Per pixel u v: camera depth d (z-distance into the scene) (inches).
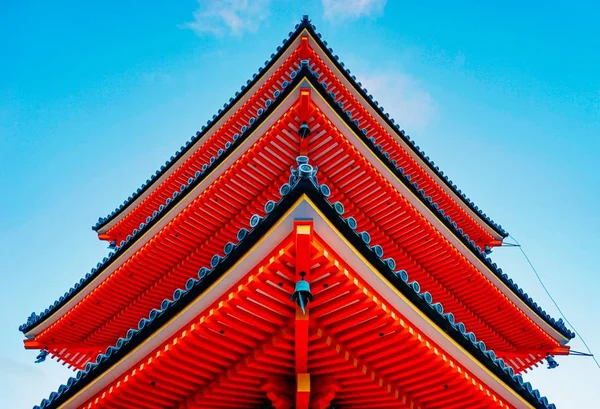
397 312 260.4
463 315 561.0
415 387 289.0
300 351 255.0
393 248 507.8
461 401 290.4
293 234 223.9
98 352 590.6
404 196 477.1
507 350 597.9
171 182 674.2
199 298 249.1
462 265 513.7
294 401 282.0
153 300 543.2
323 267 237.3
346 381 283.1
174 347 259.3
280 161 469.1
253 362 269.6
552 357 582.2
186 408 292.4
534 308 541.0
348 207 483.5
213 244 513.3
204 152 652.1
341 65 603.2
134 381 271.3
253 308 253.6
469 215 717.9
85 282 519.8
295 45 592.4
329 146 453.7
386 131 632.4
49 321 541.0
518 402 287.1
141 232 496.1
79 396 276.1
